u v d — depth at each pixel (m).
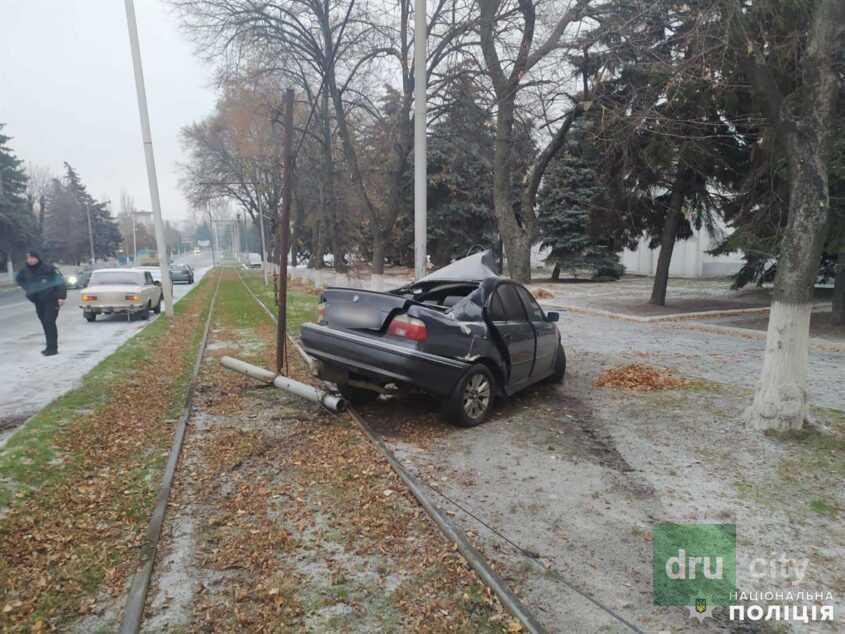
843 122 9.41
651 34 8.90
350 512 3.97
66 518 3.84
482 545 3.56
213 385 7.75
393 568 3.29
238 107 21.55
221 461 4.93
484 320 6.11
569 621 2.84
